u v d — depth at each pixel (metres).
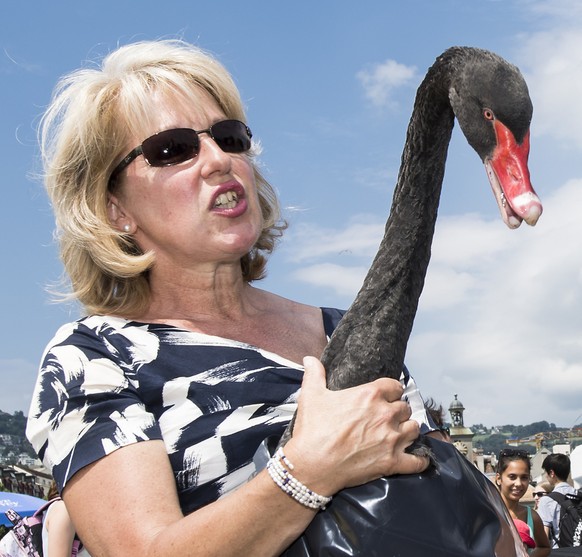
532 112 2.17
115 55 2.41
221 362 2.08
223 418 2.01
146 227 2.29
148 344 2.10
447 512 1.77
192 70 2.37
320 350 2.36
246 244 2.27
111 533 1.81
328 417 1.75
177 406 2.02
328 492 1.73
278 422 2.04
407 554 1.73
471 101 2.17
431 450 1.87
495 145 2.15
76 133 2.32
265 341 2.30
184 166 2.24
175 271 2.32
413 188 2.12
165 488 1.85
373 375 1.96
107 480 1.85
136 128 2.27
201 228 2.23
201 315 2.31
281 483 1.71
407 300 2.03
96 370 2.01
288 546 1.79
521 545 1.89
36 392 2.01
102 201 2.30
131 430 1.90
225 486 1.98
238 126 2.33
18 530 4.14
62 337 2.13
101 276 2.33
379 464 1.75
